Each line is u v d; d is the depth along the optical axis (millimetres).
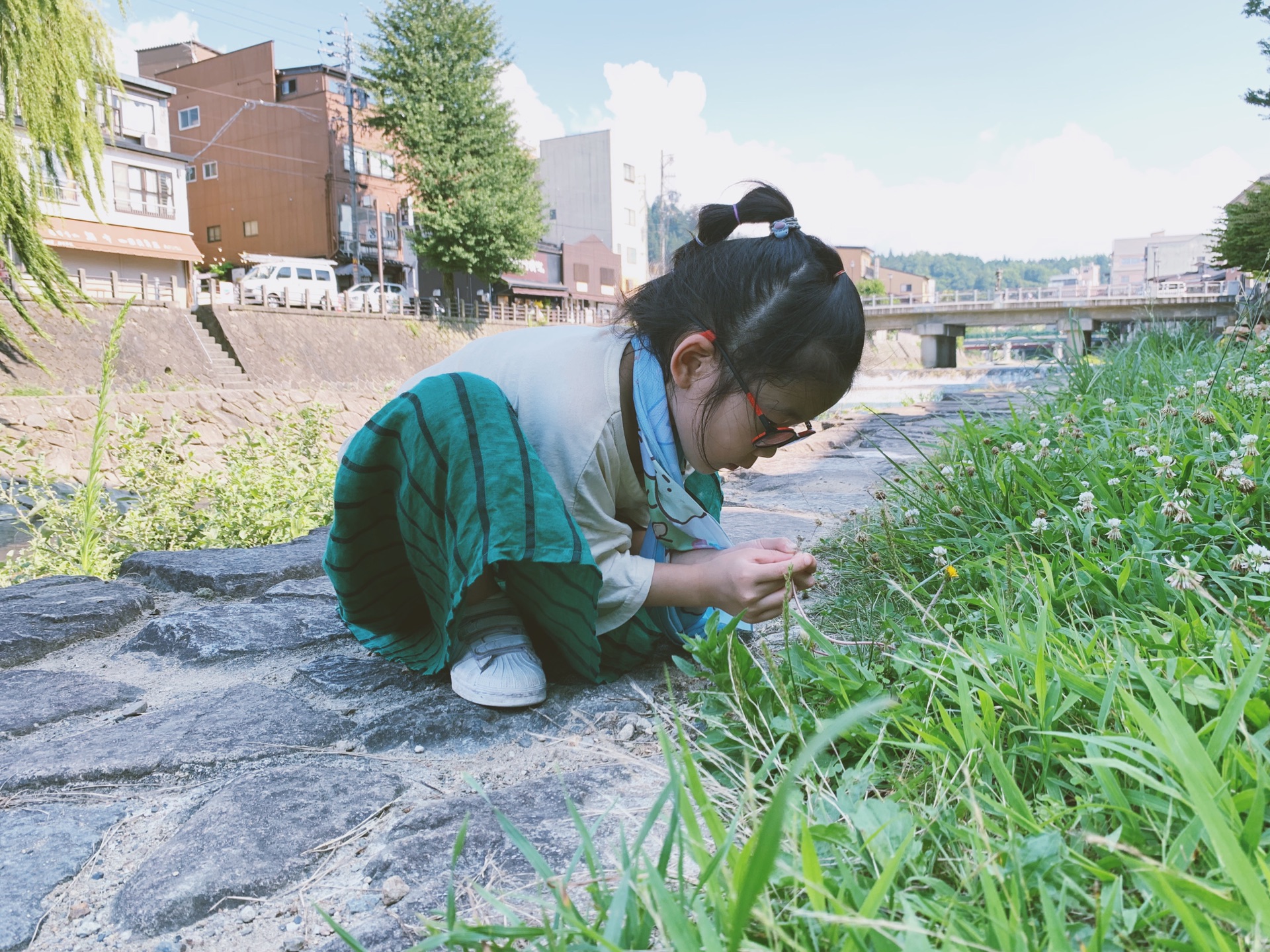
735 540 2902
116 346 3438
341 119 30328
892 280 94188
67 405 13148
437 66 26719
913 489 2760
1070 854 833
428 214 26844
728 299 1465
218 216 32312
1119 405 3217
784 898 858
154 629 2189
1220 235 18094
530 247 28766
